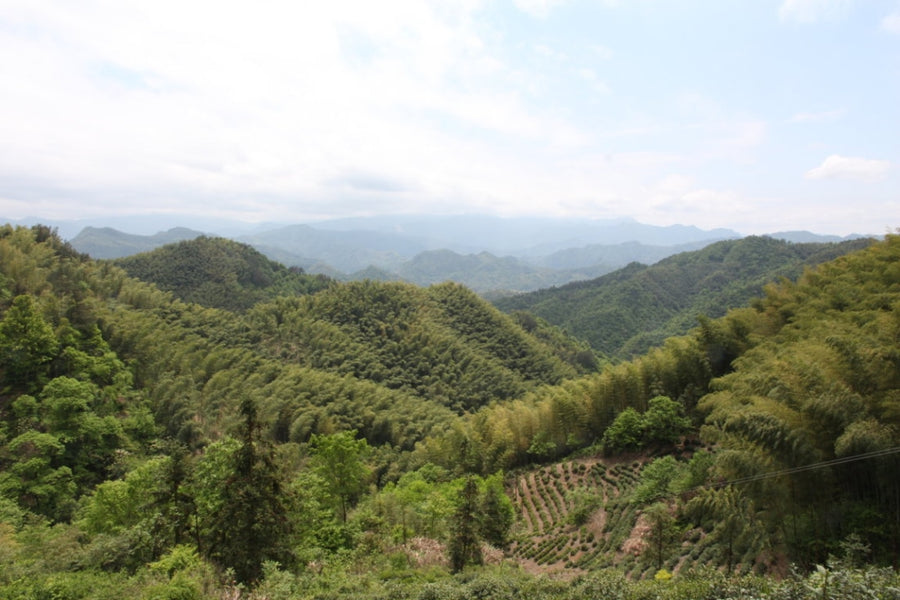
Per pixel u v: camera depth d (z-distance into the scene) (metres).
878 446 16.03
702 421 36.97
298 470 44.50
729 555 19.97
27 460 38.28
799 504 18.39
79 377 50.47
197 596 15.58
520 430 47.81
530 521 35.38
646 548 23.20
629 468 35.97
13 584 15.91
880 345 19.89
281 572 18.05
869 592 9.68
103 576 17.75
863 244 112.00
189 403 55.78
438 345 87.94
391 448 57.50
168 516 20.08
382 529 27.00
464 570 23.42
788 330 34.28
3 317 51.50
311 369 72.56
